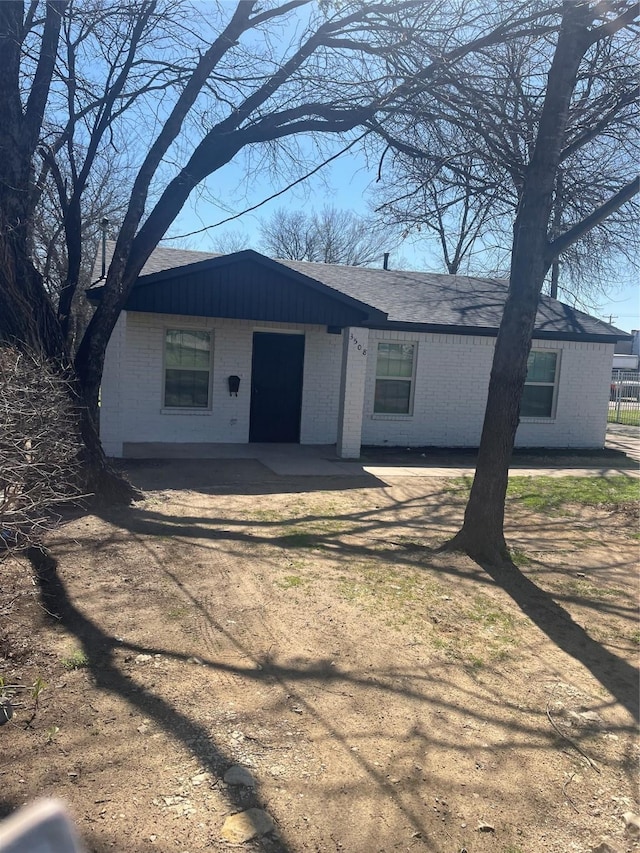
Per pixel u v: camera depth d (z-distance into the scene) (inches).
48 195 387.9
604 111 287.7
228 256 412.5
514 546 272.7
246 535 263.4
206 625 175.9
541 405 585.9
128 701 135.1
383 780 115.1
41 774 110.6
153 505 301.4
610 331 591.5
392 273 661.9
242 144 314.5
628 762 126.5
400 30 295.1
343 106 319.3
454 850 100.0
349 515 309.6
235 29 292.4
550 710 144.2
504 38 267.1
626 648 179.5
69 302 305.1
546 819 108.7
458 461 497.7
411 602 201.3
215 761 116.8
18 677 142.5
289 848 97.8
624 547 281.3
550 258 244.1
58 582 199.9
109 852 94.0
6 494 158.6
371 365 533.3
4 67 261.6
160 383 486.9
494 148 270.7
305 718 133.4
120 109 310.5
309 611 189.6
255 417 520.4
